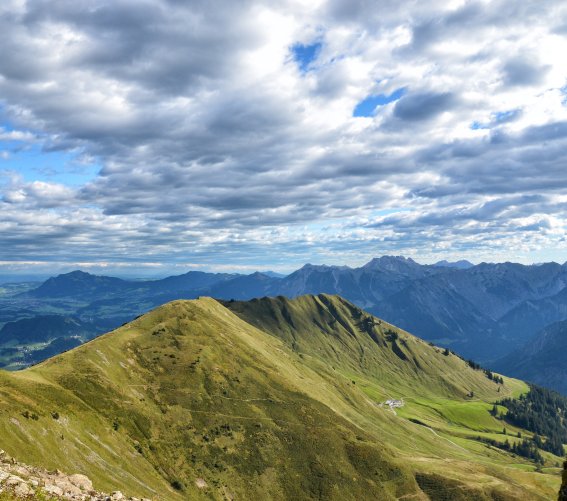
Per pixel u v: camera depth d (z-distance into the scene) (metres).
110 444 113.62
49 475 43.75
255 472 148.62
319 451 171.38
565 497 33.75
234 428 162.50
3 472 36.16
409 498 168.25
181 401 163.50
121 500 41.22
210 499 126.38
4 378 112.00
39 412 96.94
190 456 139.00
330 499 151.50
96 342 171.25
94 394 136.75
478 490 176.62
